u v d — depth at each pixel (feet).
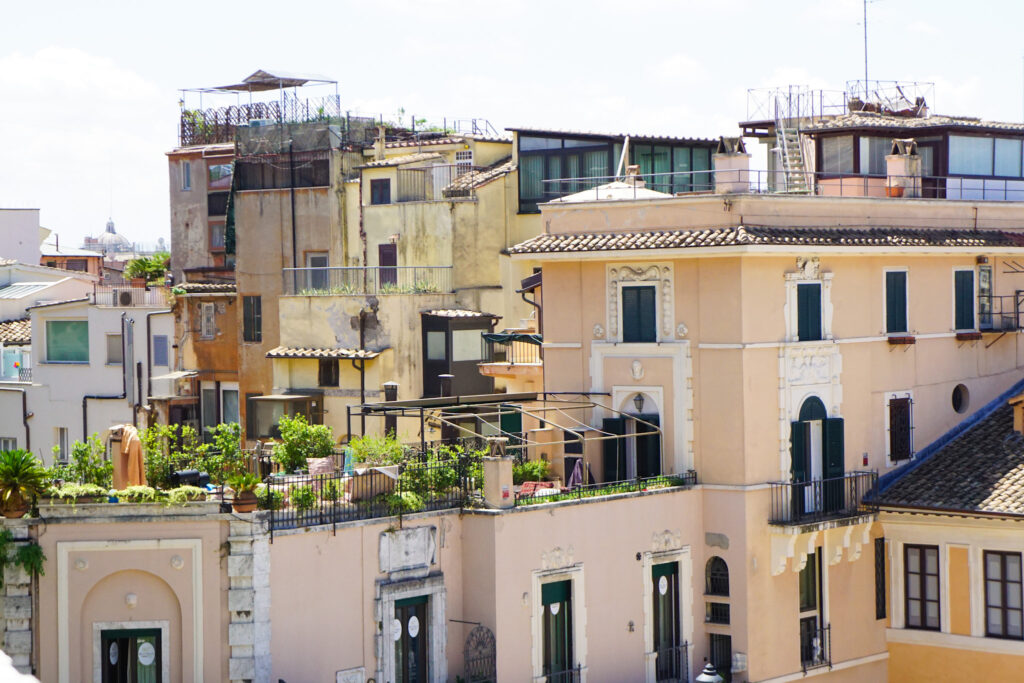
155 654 128.47
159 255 336.90
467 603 143.95
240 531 127.54
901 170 183.73
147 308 261.24
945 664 167.63
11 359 275.80
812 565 165.99
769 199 160.66
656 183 242.78
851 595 168.55
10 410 272.92
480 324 236.02
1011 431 176.65
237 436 154.81
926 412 179.22
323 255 263.29
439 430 228.43
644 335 162.81
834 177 193.26
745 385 156.76
